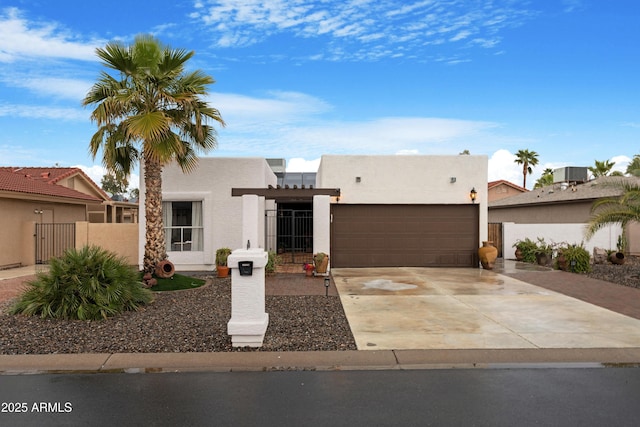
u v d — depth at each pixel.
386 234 16.17
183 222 15.50
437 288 11.62
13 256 16.81
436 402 4.62
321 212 14.28
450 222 16.25
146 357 6.03
